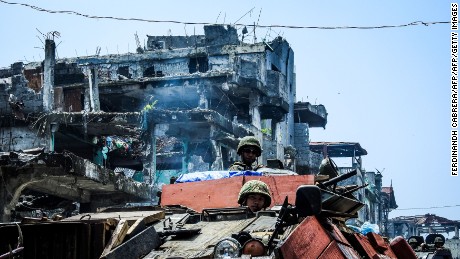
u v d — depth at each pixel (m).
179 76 43.94
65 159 27.34
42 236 6.85
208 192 9.54
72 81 39.28
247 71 46.34
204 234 7.11
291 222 6.42
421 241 13.05
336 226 6.82
